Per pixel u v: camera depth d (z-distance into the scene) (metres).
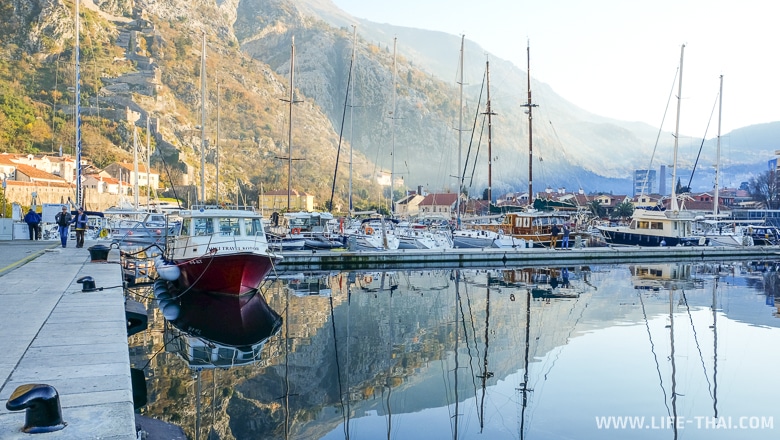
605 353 19.23
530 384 15.79
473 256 49.47
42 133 140.50
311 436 12.23
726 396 14.71
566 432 12.41
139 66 190.62
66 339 10.92
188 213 28.62
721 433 12.23
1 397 7.46
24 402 6.31
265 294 31.64
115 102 160.62
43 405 6.50
